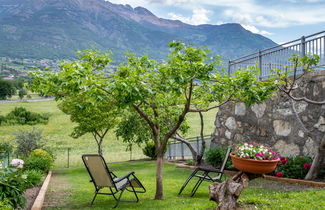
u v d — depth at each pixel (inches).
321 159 278.4
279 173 310.8
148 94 197.5
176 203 225.3
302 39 332.2
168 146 681.0
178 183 332.5
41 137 617.6
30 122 1727.4
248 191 263.0
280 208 176.4
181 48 197.8
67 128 1620.3
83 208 226.8
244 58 460.8
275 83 268.2
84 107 206.2
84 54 222.8
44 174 452.1
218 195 182.9
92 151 1032.8
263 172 192.7
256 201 192.9
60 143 1232.8
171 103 301.1
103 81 189.8
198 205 202.4
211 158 418.9
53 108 2369.6
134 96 178.2
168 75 204.5
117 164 629.0
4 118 1708.9
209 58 198.5
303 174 300.4
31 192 300.7
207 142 593.0
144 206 221.8
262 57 414.9
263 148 202.1
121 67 204.7
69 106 577.0
